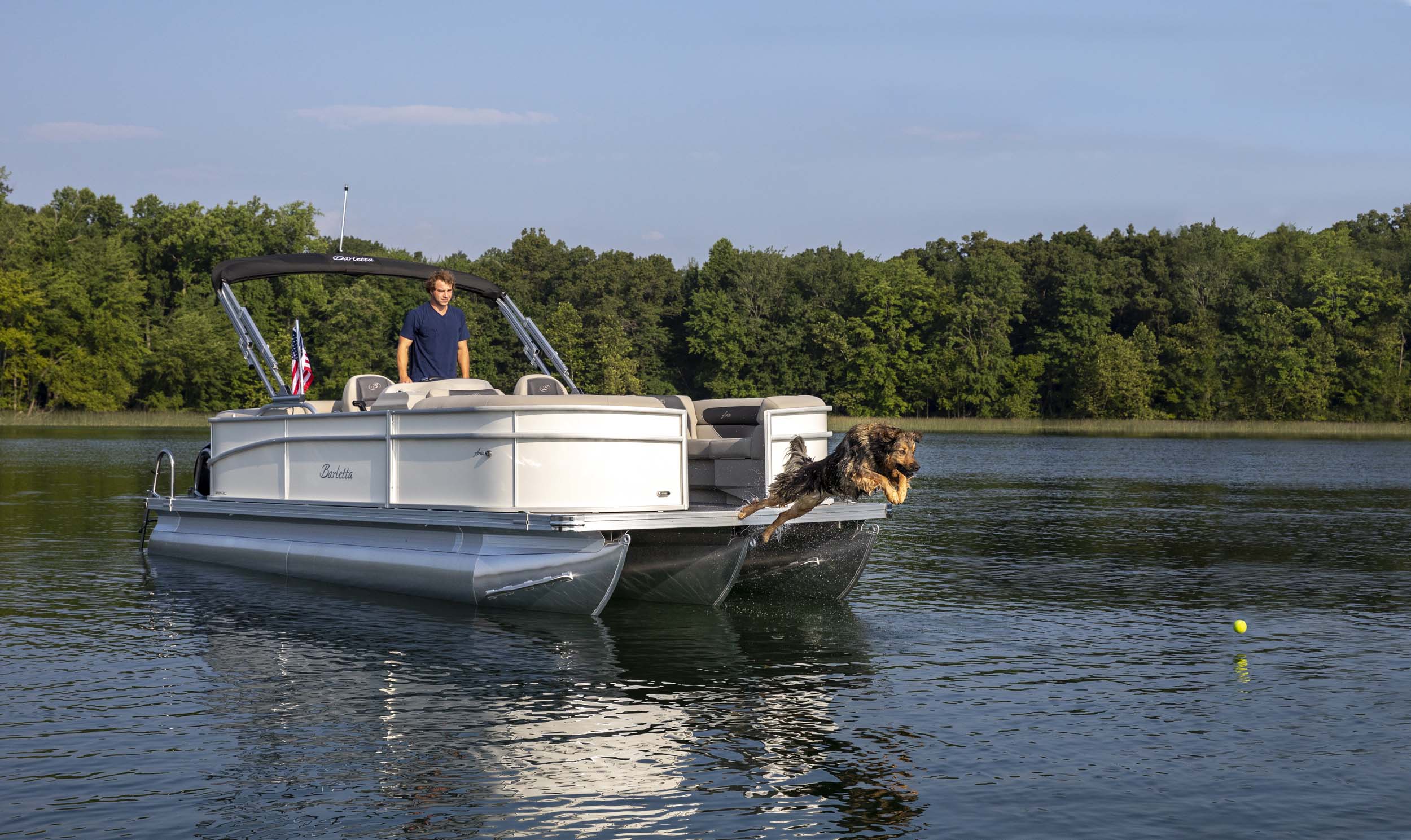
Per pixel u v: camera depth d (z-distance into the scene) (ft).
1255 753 22.79
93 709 25.29
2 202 320.91
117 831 18.49
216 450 46.68
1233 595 40.81
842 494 21.31
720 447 37.86
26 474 98.32
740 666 29.63
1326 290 324.19
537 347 47.11
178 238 316.40
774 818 19.24
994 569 47.14
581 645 31.86
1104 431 263.49
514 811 19.48
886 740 23.49
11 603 37.83
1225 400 319.68
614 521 32.73
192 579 42.52
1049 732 24.04
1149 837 18.54
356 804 19.74
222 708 25.46
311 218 329.31
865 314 334.03
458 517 35.09
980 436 245.65
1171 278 362.12
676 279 374.84
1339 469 122.52
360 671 28.86
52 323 283.79
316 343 302.25
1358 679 28.60
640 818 19.19
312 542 41.73
